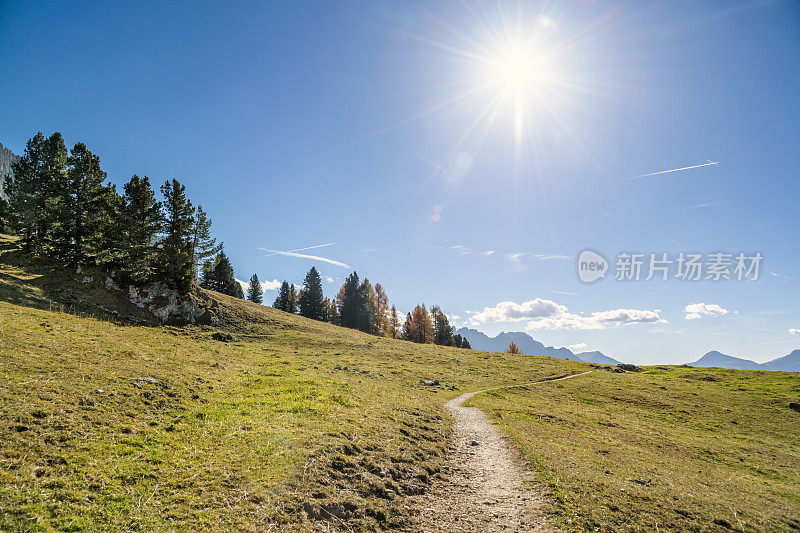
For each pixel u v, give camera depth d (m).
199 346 35.75
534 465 15.30
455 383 47.19
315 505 9.74
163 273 49.00
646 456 22.41
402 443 16.34
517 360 74.88
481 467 15.66
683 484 16.34
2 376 13.36
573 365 75.62
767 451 30.80
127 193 45.88
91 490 8.64
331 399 21.45
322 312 114.00
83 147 53.50
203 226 50.91
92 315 36.22
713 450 28.61
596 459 18.66
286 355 43.03
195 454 11.56
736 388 57.47
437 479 13.83
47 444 10.06
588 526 10.15
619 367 79.25
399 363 54.16
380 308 111.06
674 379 64.94
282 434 14.02
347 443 14.26
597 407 43.97
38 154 52.50
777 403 48.25
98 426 12.00
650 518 11.28
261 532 8.19
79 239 44.97
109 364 18.47
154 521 7.92
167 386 18.00
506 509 11.41
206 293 61.75
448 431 21.17
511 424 25.45
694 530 10.95
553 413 33.47
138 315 43.16
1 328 19.42
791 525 13.03
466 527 10.22
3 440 9.52
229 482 10.12
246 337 51.47
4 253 46.38
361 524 9.59
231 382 22.92
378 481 12.05
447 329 115.12
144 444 11.68
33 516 7.20
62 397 13.14
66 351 18.67
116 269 45.06
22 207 50.91
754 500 15.96
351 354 53.94
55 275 42.09
